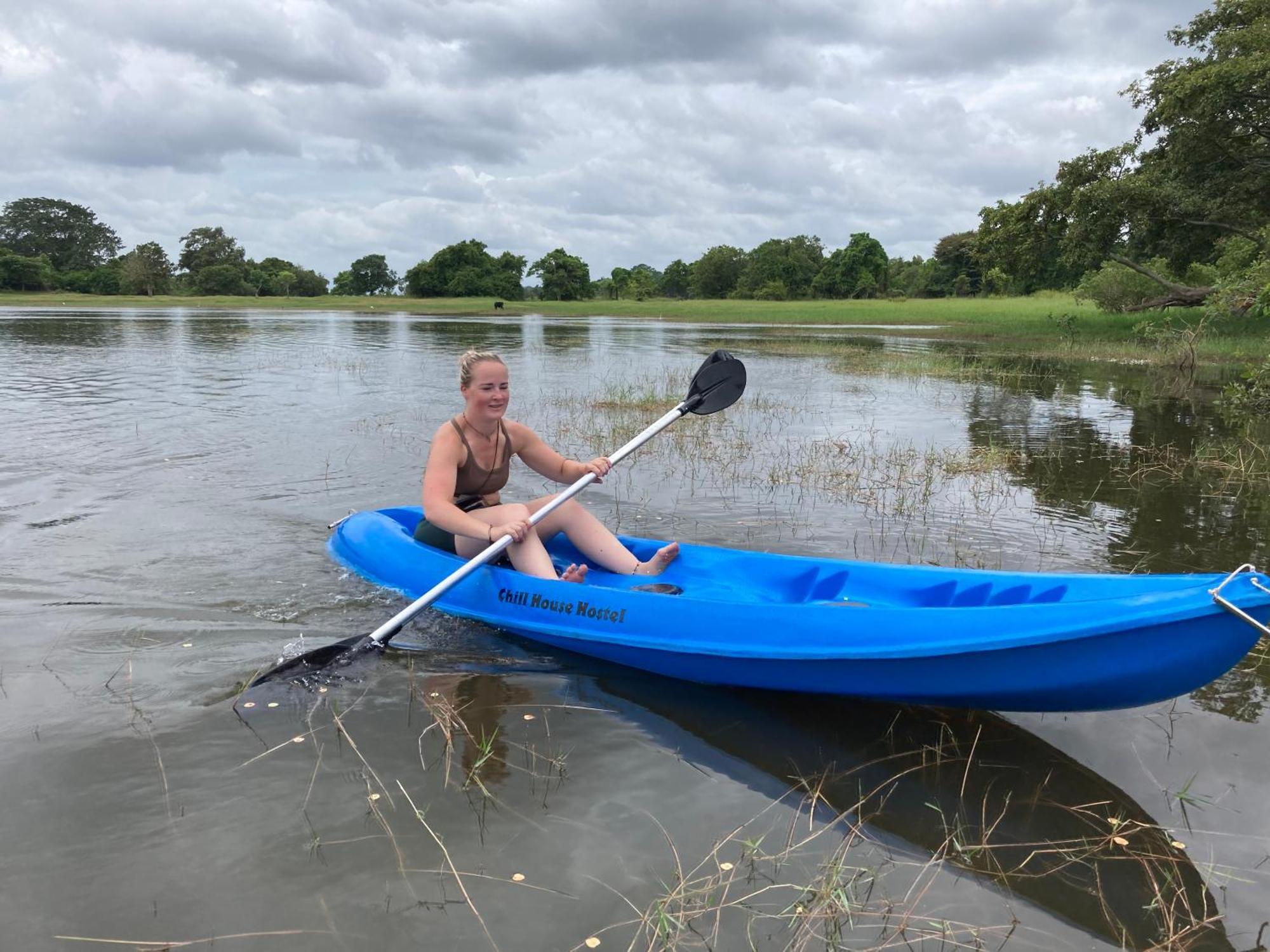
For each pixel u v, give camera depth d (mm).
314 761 2807
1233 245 20328
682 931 2123
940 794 2725
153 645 3656
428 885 2250
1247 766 2863
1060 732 3104
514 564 4016
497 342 21734
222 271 70875
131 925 2100
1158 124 20469
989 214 23562
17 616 3914
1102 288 24625
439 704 3223
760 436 8656
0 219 87750
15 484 6125
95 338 20953
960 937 2135
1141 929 2170
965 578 3523
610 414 9836
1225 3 19797
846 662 3039
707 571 4164
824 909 2191
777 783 2770
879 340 22922
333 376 13109
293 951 2025
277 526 5270
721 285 74250
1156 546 5082
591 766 2826
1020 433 8797
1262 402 10117
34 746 2861
